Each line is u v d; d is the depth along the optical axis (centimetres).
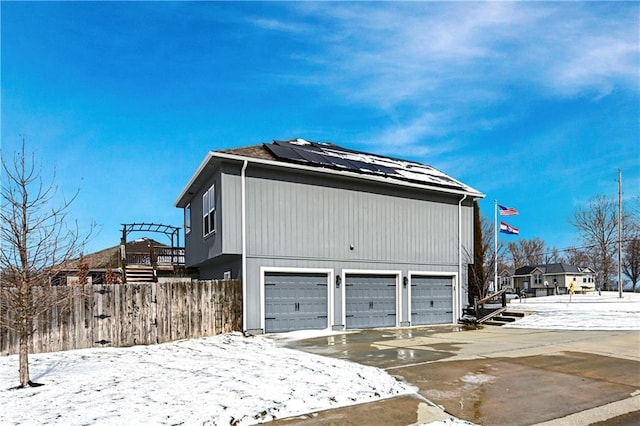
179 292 1203
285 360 862
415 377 714
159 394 584
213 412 504
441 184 1789
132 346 1100
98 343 1067
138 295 1135
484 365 811
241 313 1315
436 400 582
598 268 5844
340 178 1530
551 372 749
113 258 2808
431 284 1744
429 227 1753
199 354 956
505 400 585
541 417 518
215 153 1286
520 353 937
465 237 1861
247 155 1360
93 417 488
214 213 1410
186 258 1980
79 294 919
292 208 1427
